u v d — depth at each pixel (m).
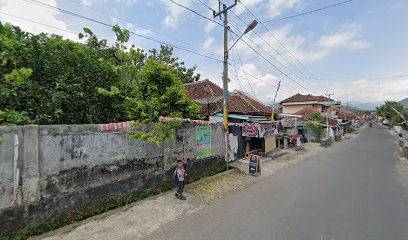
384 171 10.03
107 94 5.93
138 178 6.43
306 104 35.09
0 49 5.06
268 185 7.99
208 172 9.23
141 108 6.87
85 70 6.13
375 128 52.38
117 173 5.89
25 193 4.28
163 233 4.55
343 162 12.35
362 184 7.93
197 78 23.53
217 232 4.55
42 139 4.54
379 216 5.26
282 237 4.32
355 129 47.91
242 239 4.27
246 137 12.62
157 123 6.60
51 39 6.31
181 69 22.17
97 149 5.46
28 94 4.97
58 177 4.76
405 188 7.46
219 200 6.50
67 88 5.51
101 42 7.91
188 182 8.12
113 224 4.92
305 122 23.02
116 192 5.86
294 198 6.55
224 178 8.83
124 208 5.77
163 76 7.52
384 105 53.09
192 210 5.74
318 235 4.39
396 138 27.39
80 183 5.13
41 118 4.98
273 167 11.21
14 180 4.14
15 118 4.50
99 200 5.48
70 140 4.97
